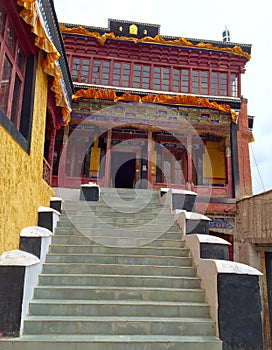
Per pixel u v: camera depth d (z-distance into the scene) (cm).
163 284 683
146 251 796
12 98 681
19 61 731
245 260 1371
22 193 685
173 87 1702
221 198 1526
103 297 632
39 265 663
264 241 1223
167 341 532
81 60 1681
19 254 572
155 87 1695
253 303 580
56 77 904
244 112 1686
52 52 771
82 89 1605
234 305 575
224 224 1508
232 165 1606
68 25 1677
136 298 639
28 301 572
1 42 606
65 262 737
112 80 1677
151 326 565
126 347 520
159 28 1745
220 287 582
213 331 577
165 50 1709
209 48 1705
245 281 588
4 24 619
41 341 504
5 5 611
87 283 668
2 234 566
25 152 708
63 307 583
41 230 721
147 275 715
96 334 547
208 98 1655
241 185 1577
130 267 717
